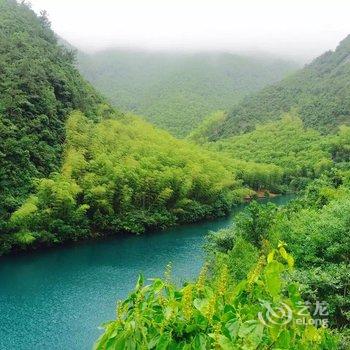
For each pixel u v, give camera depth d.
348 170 44.91
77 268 37.62
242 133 135.25
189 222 59.50
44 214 45.09
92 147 58.69
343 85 136.50
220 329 3.48
